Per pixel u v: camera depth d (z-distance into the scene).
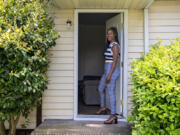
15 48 2.20
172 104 1.80
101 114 3.51
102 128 2.80
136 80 2.42
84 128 2.80
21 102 2.40
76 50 3.34
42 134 2.60
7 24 2.34
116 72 2.97
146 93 2.03
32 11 2.64
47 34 2.79
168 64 2.17
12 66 2.27
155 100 1.96
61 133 2.60
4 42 2.13
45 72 3.11
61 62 3.34
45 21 2.92
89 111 3.80
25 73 2.31
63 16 3.36
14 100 2.32
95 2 3.03
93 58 6.66
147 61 2.52
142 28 3.34
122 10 3.34
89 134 2.56
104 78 3.19
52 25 3.09
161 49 2.67
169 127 1.80
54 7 3.34
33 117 3.31
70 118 3.32
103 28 6.63
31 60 2.37
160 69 2.14
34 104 2.65
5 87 2.24
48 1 2.98
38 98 2.79
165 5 3.34
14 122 2.80
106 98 3.93
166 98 1.83
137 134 2.03
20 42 2.26
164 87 1.87
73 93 3.33
